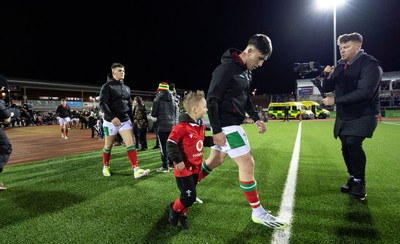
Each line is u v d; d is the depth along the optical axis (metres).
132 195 3.58
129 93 4.81
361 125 3.18
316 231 2.42
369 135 3.18
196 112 2.57
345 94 3.39
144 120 8.03
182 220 2.55
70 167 5.63
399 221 2.60
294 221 2.65
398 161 5.40
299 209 2.95
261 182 4.05
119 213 2.95
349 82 3.32
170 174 4.78
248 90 2.64
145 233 2.45
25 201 3.43
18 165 6.02
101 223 2.69
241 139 2.51
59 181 4.43
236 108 2.49
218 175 4.52
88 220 2.77
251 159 2.55
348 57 3.34
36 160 6.74
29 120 26.73
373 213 2.80
